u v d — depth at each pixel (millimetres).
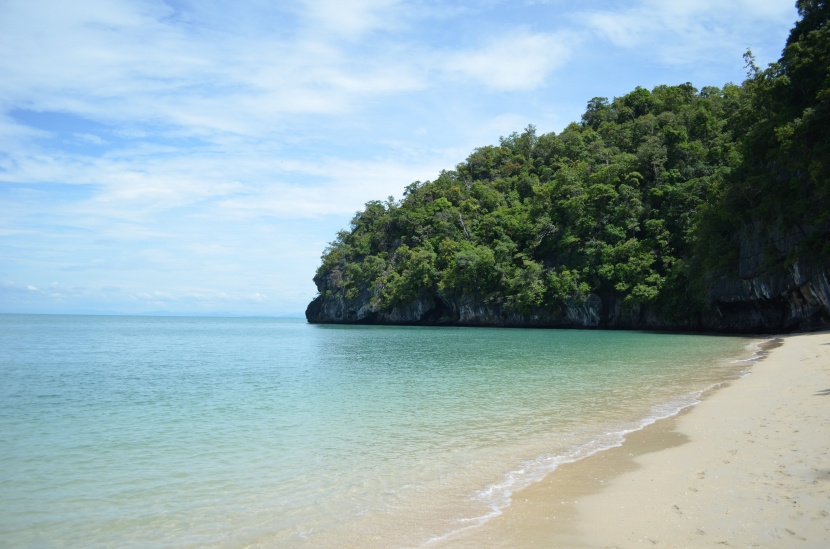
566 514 8453
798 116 48656
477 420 16047
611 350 39625
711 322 62906
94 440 14492
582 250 80562
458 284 95938
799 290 46375
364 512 8977
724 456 10852
